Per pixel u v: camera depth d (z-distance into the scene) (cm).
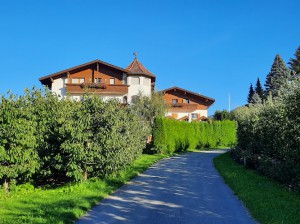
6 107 1159
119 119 1488
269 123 1541
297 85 1193
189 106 5575
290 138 1228
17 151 1160
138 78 4341
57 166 1338
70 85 4141
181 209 952
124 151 1505
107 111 1385
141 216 877
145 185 1360
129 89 4316
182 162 2314
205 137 4162
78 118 1328
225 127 4459
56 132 1364
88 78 4331
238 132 2400
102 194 1134
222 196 1129
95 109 1379
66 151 1291
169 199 1090
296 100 1176
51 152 1377
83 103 1427
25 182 1339
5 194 1152
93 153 1323
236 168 1858
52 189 1309
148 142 3134
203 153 3262
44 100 1484
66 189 1238
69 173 1284
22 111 1215
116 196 1138
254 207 924
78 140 1305
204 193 1185
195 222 818
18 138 1159
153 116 3938
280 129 1338
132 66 4475
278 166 1320
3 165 1178
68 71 4278
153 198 1106
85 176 1388
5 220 804
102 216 874
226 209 946
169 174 1689
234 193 1176
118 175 1544
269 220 791
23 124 1190
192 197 1120
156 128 3030
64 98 1702
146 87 4403
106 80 4350
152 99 4025
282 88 1309
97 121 1370
